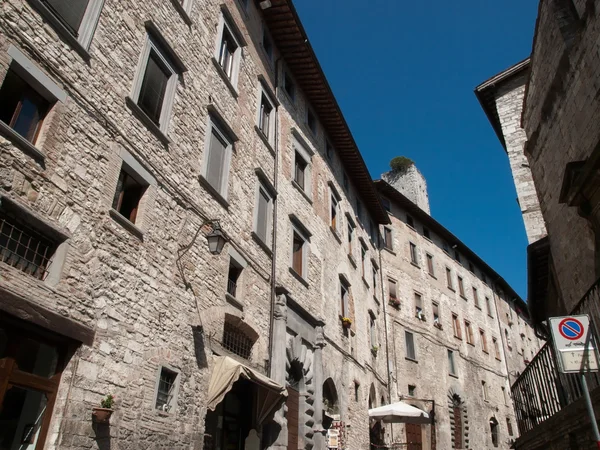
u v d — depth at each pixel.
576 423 7.03
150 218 9.23
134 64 9.62
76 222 7.47
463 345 33.12
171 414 8.72
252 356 12.34
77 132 7.83
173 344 9.15
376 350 23.34
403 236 32.31
